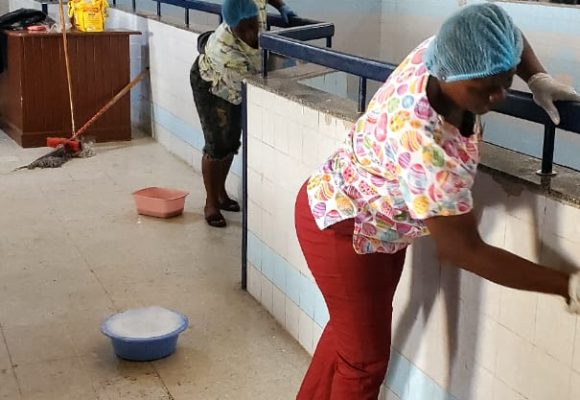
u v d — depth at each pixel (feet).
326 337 7.16
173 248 12.48
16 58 18.10
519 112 5.75
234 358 9.21
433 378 7.02
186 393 8.48
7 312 10.19
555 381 5.63
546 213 5.49
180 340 9.59
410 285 7.20
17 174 16.25
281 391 8.55
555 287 5.21
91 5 18.39
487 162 6.02
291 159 9.10
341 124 7.89
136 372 8.86
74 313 10.21
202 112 12.94
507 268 5.31
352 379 6.85
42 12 19.38
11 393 8.38
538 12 18.72
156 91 18.83
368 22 24.71
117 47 18.67
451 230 5.40
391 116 5.51
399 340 7.47
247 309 10.43
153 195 14.42
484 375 6.35
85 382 8.63
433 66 5.11
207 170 13.32
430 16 23.02
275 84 9.55
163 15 19.42
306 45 8.60
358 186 6.20
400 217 6.17
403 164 5.45
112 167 16.96
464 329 6.53
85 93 18.61
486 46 4.80
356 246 6.37
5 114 19.67
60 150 17.33
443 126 5.26
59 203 14.48
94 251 12.26
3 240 12.61
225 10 12.05
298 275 9.33
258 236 10.34
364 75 7.55
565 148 16.80
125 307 10.41
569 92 5.42
